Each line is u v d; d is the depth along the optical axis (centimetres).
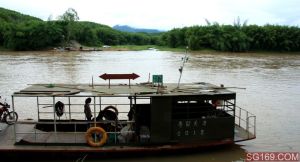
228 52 9681
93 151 1300
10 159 1334
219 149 1509
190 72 4569
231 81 3731
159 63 5941
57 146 1322
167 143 1361
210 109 1489
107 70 4772
